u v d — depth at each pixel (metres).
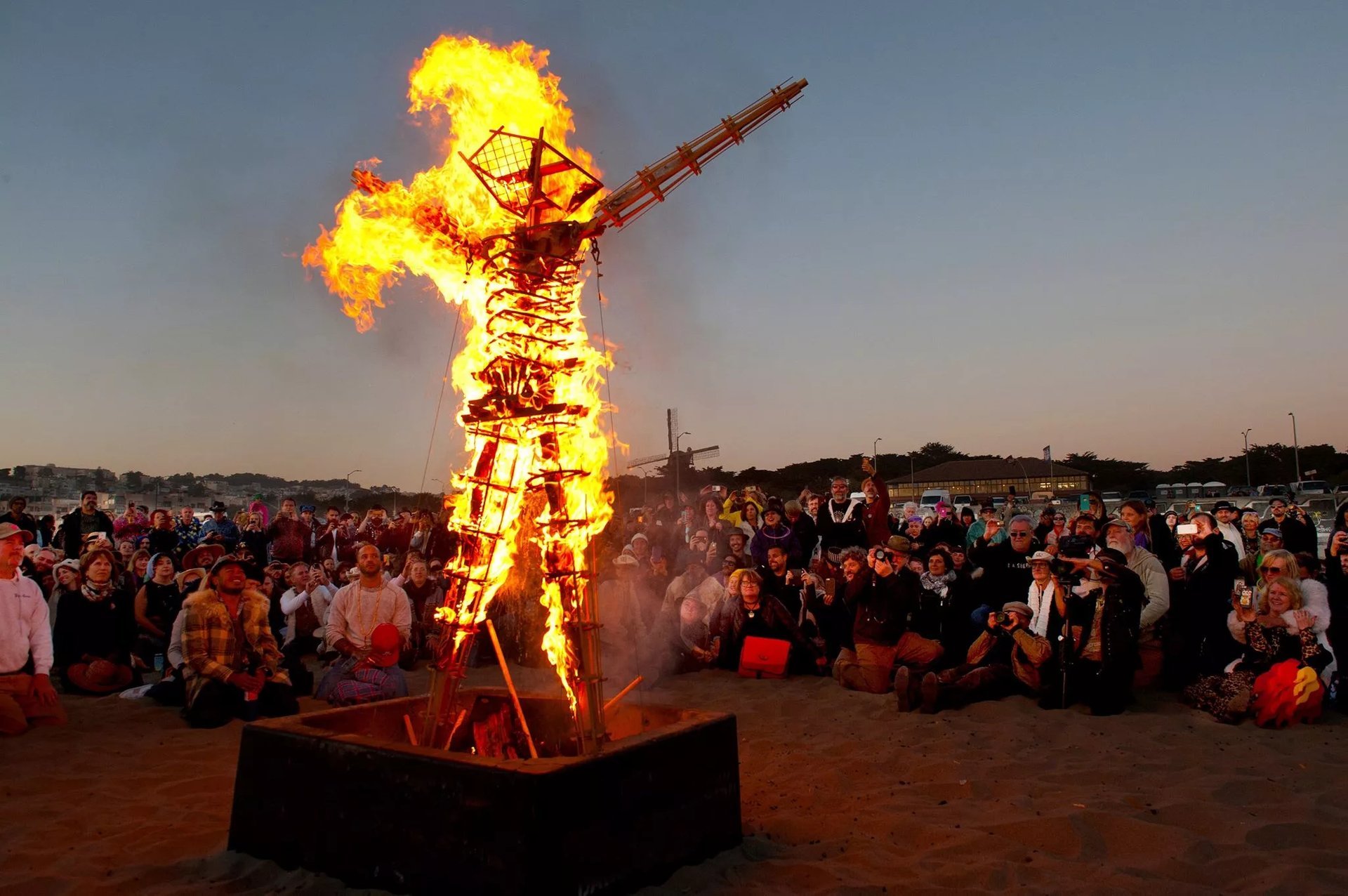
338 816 3.50
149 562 8.97
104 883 3.58
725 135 3.93
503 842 3.10
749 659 8.59
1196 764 5.32
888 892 3.51
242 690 6.76
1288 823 4.19
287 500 13.07
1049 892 3.52
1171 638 7.54
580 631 3.76
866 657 7.79
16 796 4.88
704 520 13.05
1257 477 79.06
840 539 11.20
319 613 9.40
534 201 3.87
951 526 12.94
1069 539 8.62
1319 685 6.25
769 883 3.56
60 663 8.13
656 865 3.49
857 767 5.41
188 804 4.72
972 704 7.05
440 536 12.11
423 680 8.53
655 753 3.52
